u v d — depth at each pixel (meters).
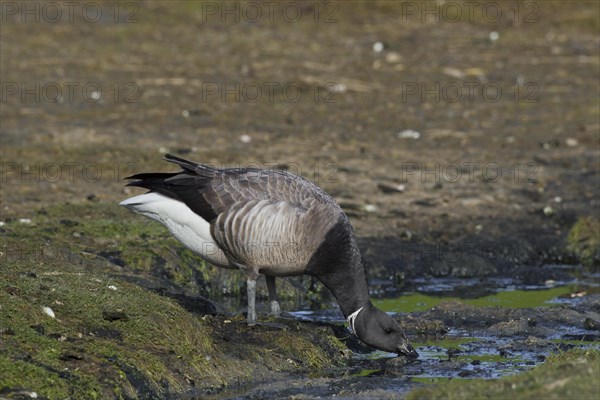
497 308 13.38
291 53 27.53
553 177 19.30
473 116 23.28
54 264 11.93
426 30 29.69
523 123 22.75
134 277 12.91
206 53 27.27
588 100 24.27
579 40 29.17
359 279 11.49
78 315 10.48
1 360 9.20
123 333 10.41
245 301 13.94
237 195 11.35
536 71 26.58
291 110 23.39
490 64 27.09
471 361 11.39
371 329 11.42
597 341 12.17
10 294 10.45
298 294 14.23
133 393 9.59
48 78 24.59
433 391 9.31
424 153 20.73
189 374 10.22
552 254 16.36
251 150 20.36
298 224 11.19
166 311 11.06
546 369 9.39
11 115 21.88
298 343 11.33
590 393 8.51
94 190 17.30
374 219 16.98
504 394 8.83
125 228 14.77
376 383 10.51
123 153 19.67
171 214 11.67
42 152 19.48
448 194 18.38
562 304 13.88
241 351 10.98
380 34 29.22
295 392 10.21
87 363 9.68
